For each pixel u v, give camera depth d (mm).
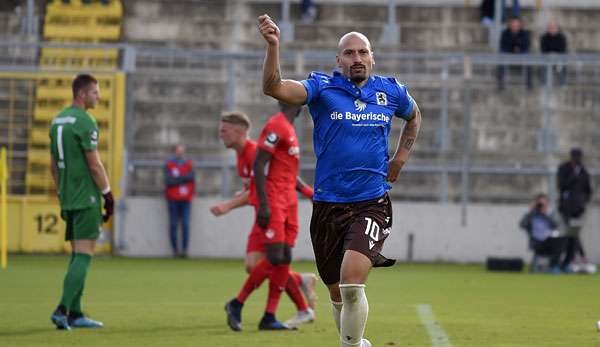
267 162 36250
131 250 82625
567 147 90000
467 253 82938
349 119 26719
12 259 77500
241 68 90000
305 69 89938
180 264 75125
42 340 33125
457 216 83000
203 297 49906
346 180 26859
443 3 102438
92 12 95125
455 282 62625
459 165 85188
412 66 93500
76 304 37031
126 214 82562
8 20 94312
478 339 34406
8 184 84812
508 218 82875
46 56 91562
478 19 100062
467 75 83250
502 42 88875
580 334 36062
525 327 38250
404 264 80625
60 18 94812
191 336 34688
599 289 58312
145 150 87000
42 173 84750
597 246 82562
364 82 27281
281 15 98875
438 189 86562
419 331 36688
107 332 35594
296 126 86625
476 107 89438
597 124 90438
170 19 96625
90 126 36219
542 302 49406
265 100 89188
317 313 42875
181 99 89125
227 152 86875
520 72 90750
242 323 38969
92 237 36469
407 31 97250
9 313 41500
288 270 36781
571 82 90875
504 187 86625
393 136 87812
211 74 89188
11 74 83312
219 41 96000
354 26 96812
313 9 98500
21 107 85688
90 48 82688
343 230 26953
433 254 83062
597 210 82562
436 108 89062
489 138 89438
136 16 96438
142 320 39688
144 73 85938
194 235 82938
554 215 84250
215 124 88438
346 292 25781
